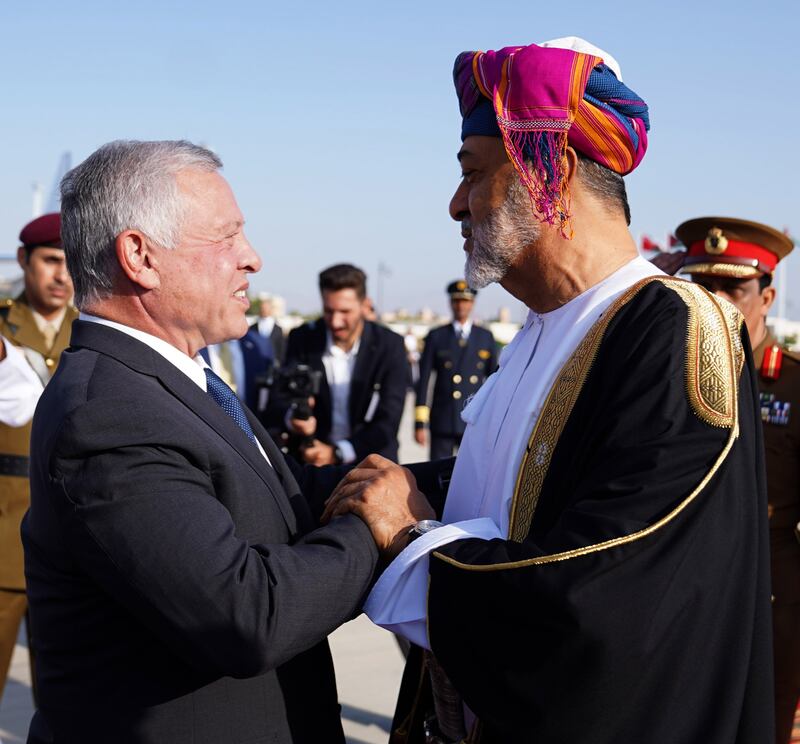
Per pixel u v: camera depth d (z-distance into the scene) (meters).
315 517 2.07
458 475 1.93
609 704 1.44
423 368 8.91
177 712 1.54
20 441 3.46
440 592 1.59
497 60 1.76
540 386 1.74
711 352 1.57
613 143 1.74
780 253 3.24
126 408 1.51
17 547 3.45
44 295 3.70
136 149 1.69
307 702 1.71
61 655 1.58
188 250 1.67
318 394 5.07
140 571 1.44
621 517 1.45
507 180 1.80
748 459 1.59
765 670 1.61
